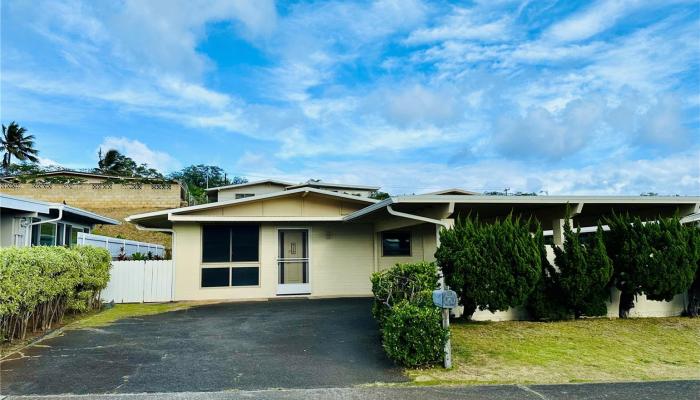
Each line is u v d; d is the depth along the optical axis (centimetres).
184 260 1319
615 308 955
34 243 1264
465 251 804
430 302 614
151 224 1469
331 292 1415
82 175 3922
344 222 1446
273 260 1382
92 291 1035
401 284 686
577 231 895
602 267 868
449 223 899
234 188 3528
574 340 746
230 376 534
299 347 681
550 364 602
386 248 1452
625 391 491
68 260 820
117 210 3250
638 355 675
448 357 572
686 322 898
